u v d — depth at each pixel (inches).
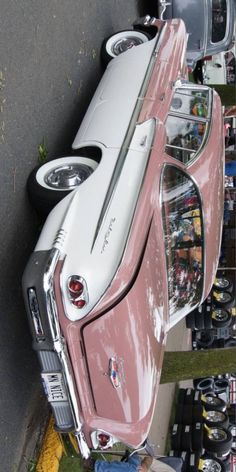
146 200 182.1
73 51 257.0
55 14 239.0
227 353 250.5
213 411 362.0
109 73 245.6
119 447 285.9
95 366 172.6
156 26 283.3
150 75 229.6
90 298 162.7
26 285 159.3
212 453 340.8
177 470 273.7
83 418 180.5
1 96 191.0
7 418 195.5
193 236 211.6
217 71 512.4
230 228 371.2
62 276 161.2
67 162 201.3
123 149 196.5
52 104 230.8
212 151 221.6
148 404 189.2
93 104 230.1
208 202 214.5
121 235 172.2
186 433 352.2
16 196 195.9
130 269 169.9
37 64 220.4
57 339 164.1
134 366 179.5
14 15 204.4
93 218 174.6
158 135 201.0
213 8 413.1
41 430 226.4
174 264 206.1
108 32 307.4
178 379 248.1
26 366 208.1
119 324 170.9
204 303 367.2
